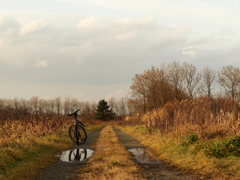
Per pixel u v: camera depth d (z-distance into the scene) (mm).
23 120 19578
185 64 46000
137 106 45125
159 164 8539
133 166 8000
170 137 12711
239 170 6457
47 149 11555
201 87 46188
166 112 19484
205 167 7191
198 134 11023
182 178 6410
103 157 9672
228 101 17641
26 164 8234
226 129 10891
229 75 43344
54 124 19859
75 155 10672
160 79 43500
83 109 91250
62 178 6965
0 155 8188
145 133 18359
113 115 95812
